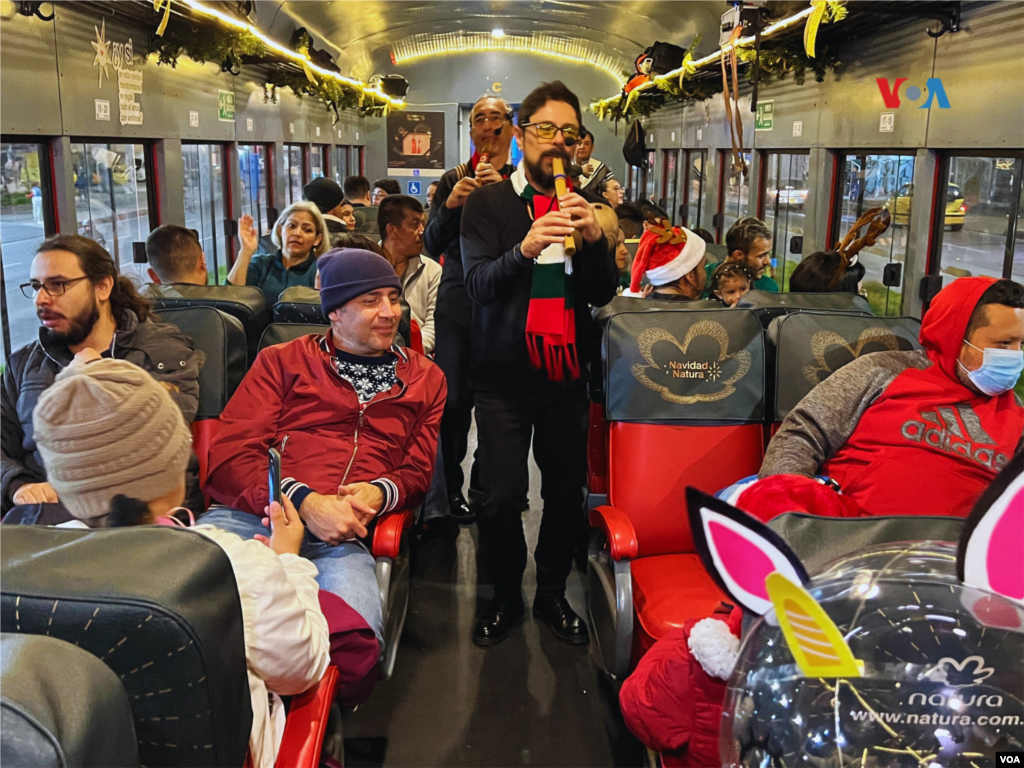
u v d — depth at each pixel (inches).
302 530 75.3
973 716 35.1
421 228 170.4
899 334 108.3
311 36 455.2
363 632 76.5
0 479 102.2
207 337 111.5
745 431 109.9
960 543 36.3
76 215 214.2
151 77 264.4
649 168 589.6
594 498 130.3
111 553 44.7
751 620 42.8
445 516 163.8
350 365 103.7
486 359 116.2
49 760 33.0
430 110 659.4
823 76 270.7
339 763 75.1
